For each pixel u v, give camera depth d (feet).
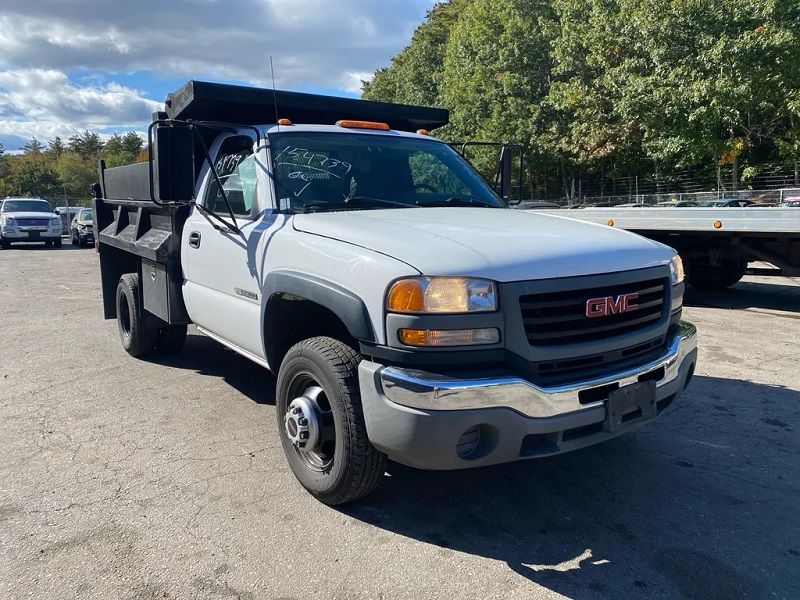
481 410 9.27
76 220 81.51
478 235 10.78
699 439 14.75
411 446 9.44
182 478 12.67
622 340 10.48
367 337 9.93
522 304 9.59
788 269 28.07
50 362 21.24
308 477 11.71
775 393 17.87
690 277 32.37
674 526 11.05
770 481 12.69
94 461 13.46
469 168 16.92
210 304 15.20
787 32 71.51
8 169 314.14
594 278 10.19
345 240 10.96
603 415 10.19
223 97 15.26
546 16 113.60
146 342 20.62
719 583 9.45
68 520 11.07
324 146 14.53
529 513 11.48
